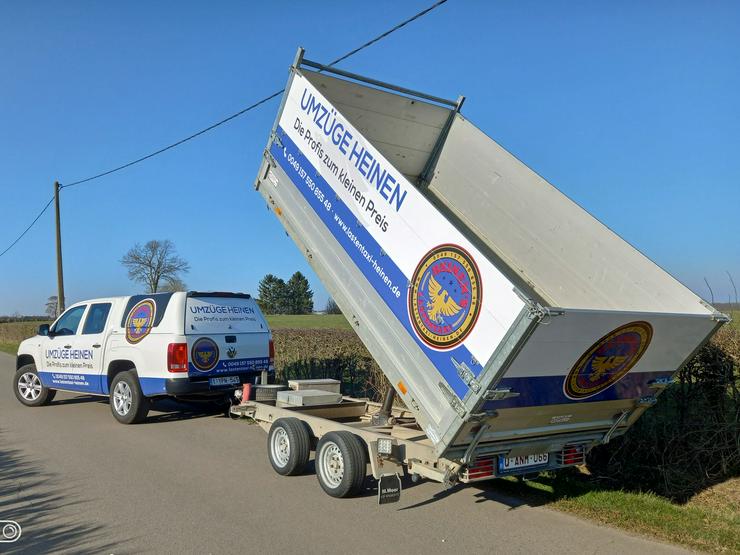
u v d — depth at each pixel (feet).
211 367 30.99
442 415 15.89
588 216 19.56
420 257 16.89
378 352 18.31
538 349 14.43
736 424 21.76
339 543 16.12
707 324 16.83
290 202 23.04
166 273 173.27
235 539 16.31
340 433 20.27
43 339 37.93
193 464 24.03
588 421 18.17
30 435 29.37
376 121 24.80
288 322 147.74
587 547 15.96
